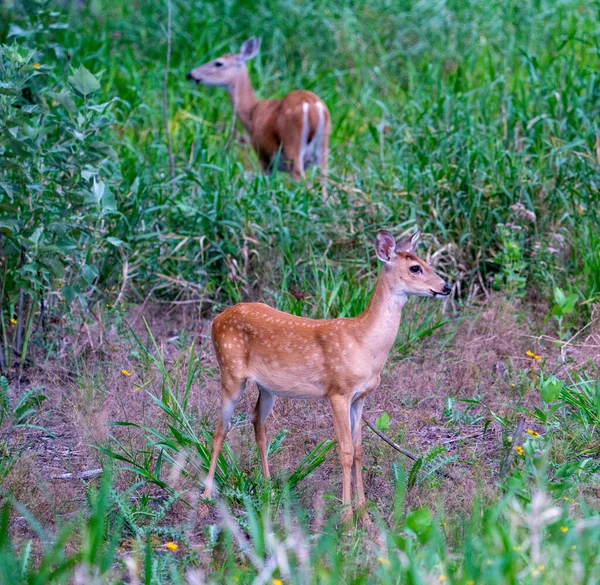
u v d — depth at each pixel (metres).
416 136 15.52
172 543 7.67
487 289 13.23
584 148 14.50
